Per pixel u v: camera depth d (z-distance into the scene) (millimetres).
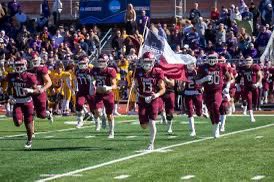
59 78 31531
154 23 41000
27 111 17812
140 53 23953
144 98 16922
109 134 20781
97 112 22047
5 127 25094
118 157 15727
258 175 12867
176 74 22062
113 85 20797
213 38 35688
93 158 15664
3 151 17250
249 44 34312
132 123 26125
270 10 37375
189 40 35688
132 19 37188
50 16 42531
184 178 12625
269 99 33469
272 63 34844
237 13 36906
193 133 20844
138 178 12664
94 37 36438
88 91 23359
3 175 13391
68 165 14594
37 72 18156
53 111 31734
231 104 28609
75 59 34719
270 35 35031
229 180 12391
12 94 17828
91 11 39500
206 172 13266
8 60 34938
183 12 41906
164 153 16250
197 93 21391
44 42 37594
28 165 14688
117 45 35438
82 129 23891
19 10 40844
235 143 18016
